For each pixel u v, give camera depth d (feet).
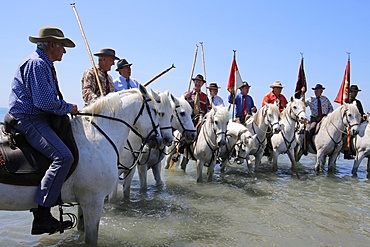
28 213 17.28
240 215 18.38
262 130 30.63
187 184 25.35
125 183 20.38
